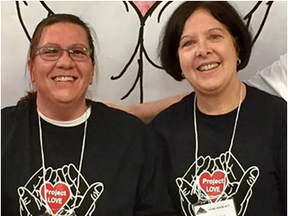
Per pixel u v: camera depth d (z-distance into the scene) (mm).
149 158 1381
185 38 1346
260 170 1292
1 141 1320
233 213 1299
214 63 1313
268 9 1771
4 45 1650
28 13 1643
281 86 1536
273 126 1327
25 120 1352
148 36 1718
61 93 1274
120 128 1376
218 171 1315
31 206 1271
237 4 1748
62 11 1658
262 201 1300
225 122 1352
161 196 1372
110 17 1685
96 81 1640
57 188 1286
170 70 1475
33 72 1325
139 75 1746
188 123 1395
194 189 1329
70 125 1342
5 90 1685
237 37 1379
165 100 1669
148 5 1695
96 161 1321
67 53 1276
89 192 1292
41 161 1303
